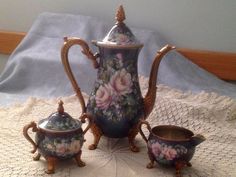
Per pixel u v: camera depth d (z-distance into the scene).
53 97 1.03
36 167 0.57
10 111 0.84
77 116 0.82
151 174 0.57
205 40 1.17
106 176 0.55
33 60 1.13
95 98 0.64
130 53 0.63
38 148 0.57
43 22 1.21
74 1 1.25
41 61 1.12
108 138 0.69
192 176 0.57
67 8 1.26
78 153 0.58
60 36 1.17
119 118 0.63
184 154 0.56
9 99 1.00
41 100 0.93
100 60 0.65
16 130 0.72
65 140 0.56
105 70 0.64
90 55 0.64
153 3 1.18
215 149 0.68
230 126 0.82
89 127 0.63
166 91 1.01
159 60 0.64
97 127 0.64
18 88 1.12
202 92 0.97
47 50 1.16
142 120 0.63
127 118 0.63
